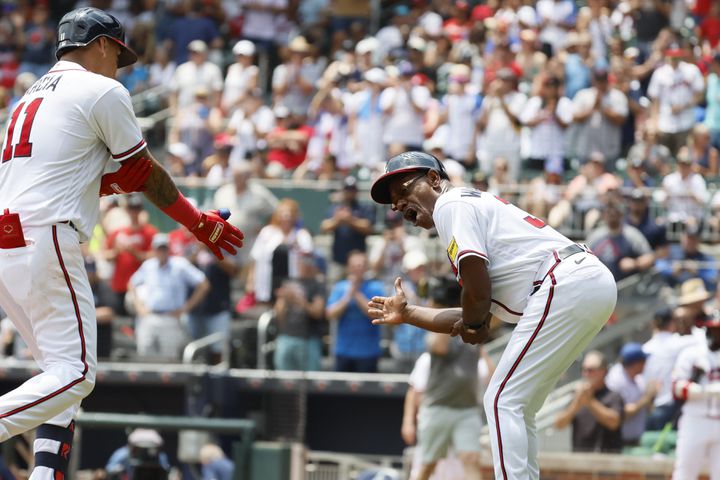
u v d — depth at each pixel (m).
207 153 62.50
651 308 47.12
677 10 70.44
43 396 18.81
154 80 70.50
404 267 47.91
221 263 49.66
